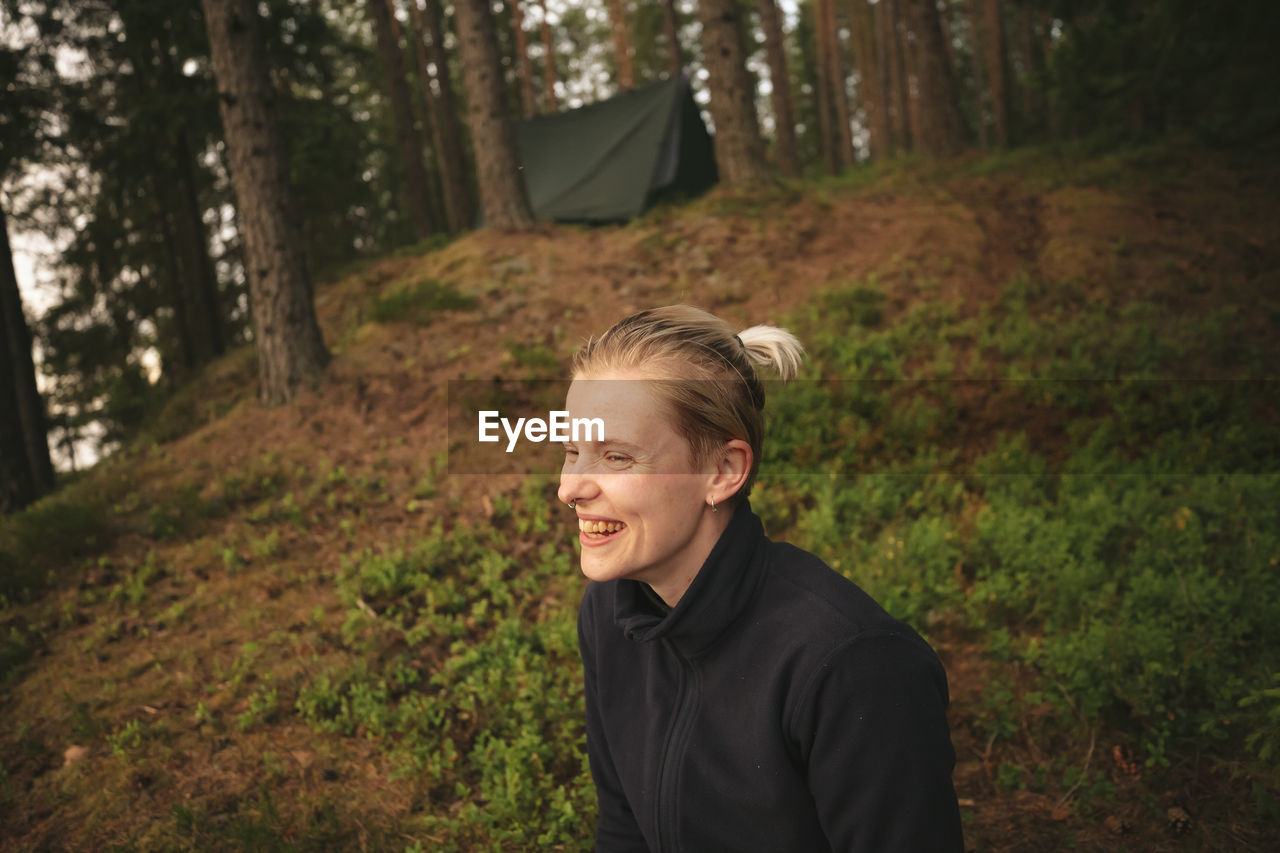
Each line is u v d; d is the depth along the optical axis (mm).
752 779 1072
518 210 10578
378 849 2834
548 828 2832
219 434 6824
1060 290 7234
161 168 12352
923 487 5047
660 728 1178
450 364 7293
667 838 1174
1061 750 2973
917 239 8539
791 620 1040
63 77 10875
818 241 8867
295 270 7176
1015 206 9305
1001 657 3447
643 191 11359
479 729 3387
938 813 951
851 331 6871
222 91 6938
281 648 4051
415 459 5965
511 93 26297
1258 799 2521
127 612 4555
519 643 3898
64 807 3205
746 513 1131
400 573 4566
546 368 6973
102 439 13305
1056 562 3914
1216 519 4180
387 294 9305
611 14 23438
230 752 3385
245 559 4965
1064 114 12422
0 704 3887
